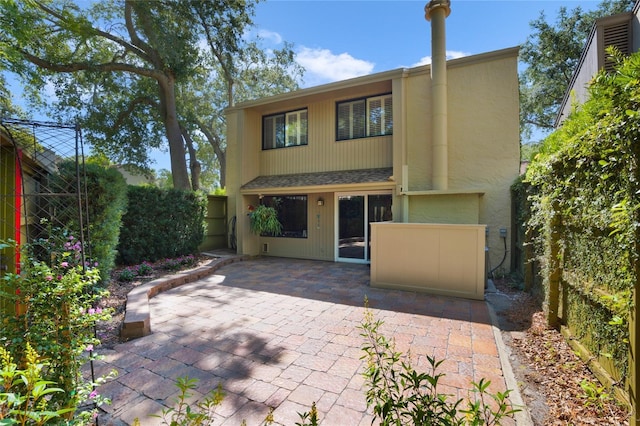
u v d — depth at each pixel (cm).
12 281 237
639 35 597
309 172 1100
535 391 288
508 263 793
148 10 1191
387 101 973
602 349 283
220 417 255
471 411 151
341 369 332
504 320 480
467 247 589
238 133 1145
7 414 134
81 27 1058
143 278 751
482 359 350
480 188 825
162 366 341
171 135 1376
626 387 240
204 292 650
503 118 805
